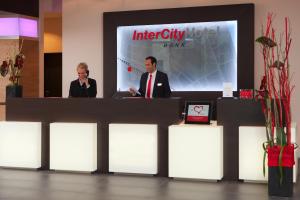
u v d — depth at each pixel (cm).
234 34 832
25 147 654
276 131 514
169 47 871
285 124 549
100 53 909
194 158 580
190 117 613
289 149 502
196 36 855
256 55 822
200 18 845
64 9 930
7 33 971
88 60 916
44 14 1166
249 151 574
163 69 877
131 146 611
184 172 584
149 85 716
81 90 719
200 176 579
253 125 587
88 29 916
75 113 652
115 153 617
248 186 557
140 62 888
